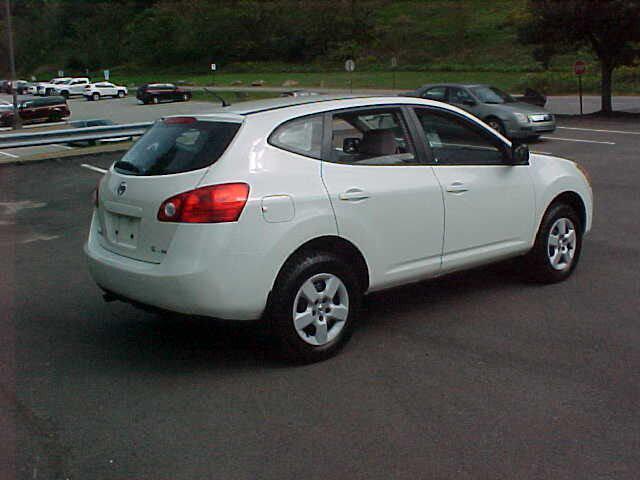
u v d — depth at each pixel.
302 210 4.39
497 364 4.51
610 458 3.38
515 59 67.00
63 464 3.41
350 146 4.80
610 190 10.90
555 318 5.33
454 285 6.22
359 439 3.60
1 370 4.57
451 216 5.20
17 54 114.56
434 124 5.29
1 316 5.68
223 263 4.15
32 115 39.62
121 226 4.66
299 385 4.25
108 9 111.06
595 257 7.06
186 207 4.18
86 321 5.55
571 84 44.94
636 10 23.92
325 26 87.50
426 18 86.19
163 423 3.82
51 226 9.32
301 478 3.26
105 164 14.35
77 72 107.94
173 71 94.75
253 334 5.16
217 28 94.12
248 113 4.58
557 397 4.03
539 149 16.52
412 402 4.00
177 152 4.50
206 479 3.27
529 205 5.76
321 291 4.55
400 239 4.92
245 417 3.86
